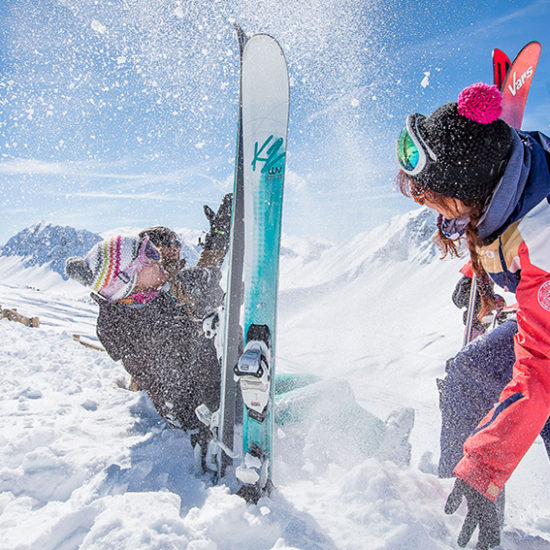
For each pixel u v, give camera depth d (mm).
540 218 1178
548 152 1256
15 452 1881
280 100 1700
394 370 7004
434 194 1297
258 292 1600
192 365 1928
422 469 1989
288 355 7895
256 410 1517
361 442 2002
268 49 1721
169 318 1933
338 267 156250
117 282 1865
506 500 1924
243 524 1403
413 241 153875
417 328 20922
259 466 1507
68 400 2721
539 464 2277
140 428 2246
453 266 125875
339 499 1536
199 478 1739
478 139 1154
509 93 1854
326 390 2023
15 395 2764
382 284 132125
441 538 1401
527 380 1285
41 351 4102
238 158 1785
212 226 2059
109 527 1284
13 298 14727
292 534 1351
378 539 1333
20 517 1479
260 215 1639
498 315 1759
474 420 1565
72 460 1776
